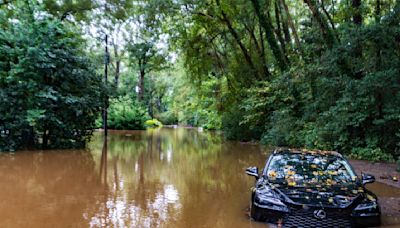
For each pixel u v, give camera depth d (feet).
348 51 44.68
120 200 25.07
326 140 48.67
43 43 52.16
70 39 56.49
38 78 52.42
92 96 59.82
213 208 22.79
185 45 86.63
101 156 51.70
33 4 54.75
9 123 51.60
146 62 161.79
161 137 100.68
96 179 33.63
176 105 204.23
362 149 44.52
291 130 61.31
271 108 73.31
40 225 19.03
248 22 80.07
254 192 19.85
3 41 52.60
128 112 134.82
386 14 43.09
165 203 24.22
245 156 53.31
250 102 73.77
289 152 23.09
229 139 88.38
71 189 28.81
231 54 90.22
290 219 17.48
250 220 19.44
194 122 208.74
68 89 56.13
